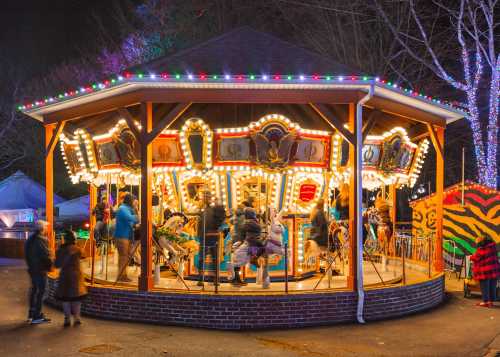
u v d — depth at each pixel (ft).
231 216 36.73
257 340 28.27
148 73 31.45
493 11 78.89
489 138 73.36
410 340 28.60
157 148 36.76
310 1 89.61
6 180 90.63
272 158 35.58
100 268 43.70
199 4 105.50
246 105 40.24
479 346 27.58
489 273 38.37
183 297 31.24
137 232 37.27
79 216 90.43
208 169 36.45
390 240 47.52
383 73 84.12
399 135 39.52
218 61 34.40
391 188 51.72
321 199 37.27
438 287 39.68
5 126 117.19
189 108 39.93
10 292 43.60
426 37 80.69
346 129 33.14
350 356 25.64
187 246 36.14
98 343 27.07
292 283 36.11
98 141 40.11
